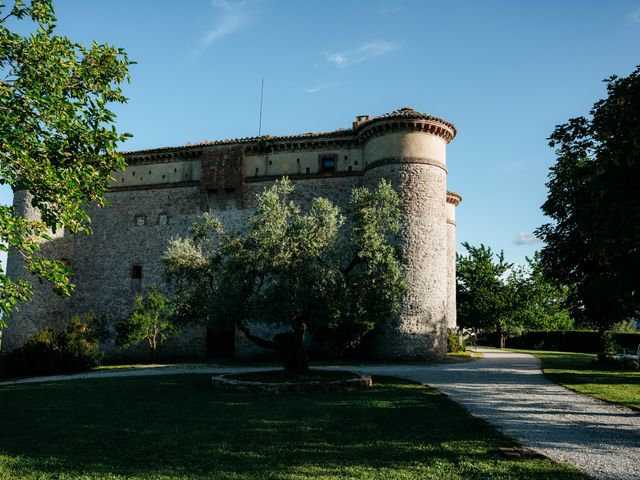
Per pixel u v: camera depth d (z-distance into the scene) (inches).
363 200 740.7
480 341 2281.0
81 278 1519.4
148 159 1508.4
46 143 447.8
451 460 312.3
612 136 482.0
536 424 417.7
